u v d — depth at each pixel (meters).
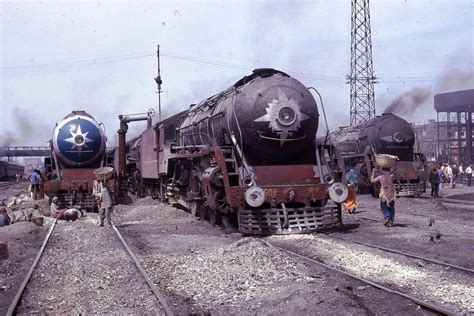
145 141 24.59
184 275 8.02
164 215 17.19
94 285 7.60
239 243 10.12
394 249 9.76
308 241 10.60
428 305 5.83
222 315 5.98
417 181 23.48
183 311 6.10
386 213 13.10
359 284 7.08
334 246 9.98
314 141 12.68
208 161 13.22
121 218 18.30
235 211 12.54
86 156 20.31
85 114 21.33
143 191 26.91
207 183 12.31
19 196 29.08
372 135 24.36
